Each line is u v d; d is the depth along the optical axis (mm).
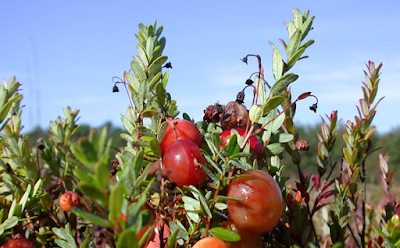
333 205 186
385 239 139
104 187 92
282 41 158
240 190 126
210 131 172
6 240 165
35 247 170
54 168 183
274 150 171
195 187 132
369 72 209
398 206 206
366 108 205
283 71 157
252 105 142
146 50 170
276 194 126
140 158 111
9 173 176
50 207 179
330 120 205
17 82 188
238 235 124
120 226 96
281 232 161
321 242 247
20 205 155
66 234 148
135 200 118
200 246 120
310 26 164
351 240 271
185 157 128
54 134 208
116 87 168
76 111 227
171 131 140
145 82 157
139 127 146
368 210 268
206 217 133
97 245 145
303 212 160
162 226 132
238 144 137
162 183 128
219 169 129
